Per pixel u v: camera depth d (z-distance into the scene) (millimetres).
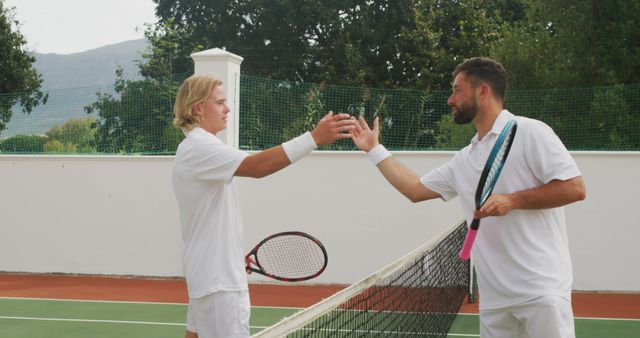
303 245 9273
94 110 11273
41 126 11453
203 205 3357
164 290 9969
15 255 11492
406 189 3652
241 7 24641
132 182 11109
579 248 9969
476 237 3348
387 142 10836
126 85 11219
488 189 3201
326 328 4480
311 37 24188
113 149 11250
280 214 10633
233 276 3367
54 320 7965
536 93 10492
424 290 6043
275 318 8109
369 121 10828
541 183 3193
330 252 10508
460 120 3391
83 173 11273
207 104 3477
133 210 11102
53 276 11250
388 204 10383
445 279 6930
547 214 3199
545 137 3129
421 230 10297
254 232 10688
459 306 8086
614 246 9898
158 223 11016
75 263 11297
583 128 10344
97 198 11234
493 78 3295
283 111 10672
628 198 9867
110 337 7125
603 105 10250
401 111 10797
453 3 22812
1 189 11555
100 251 11219
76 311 8484
